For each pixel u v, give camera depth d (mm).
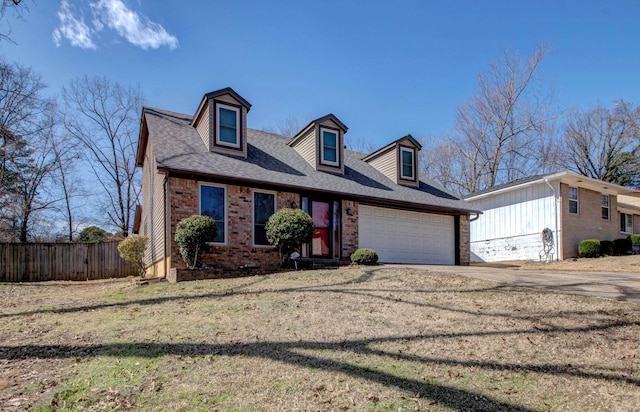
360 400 3150
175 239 9320
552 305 5941
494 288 7238
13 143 19703
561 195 16047
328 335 4707
